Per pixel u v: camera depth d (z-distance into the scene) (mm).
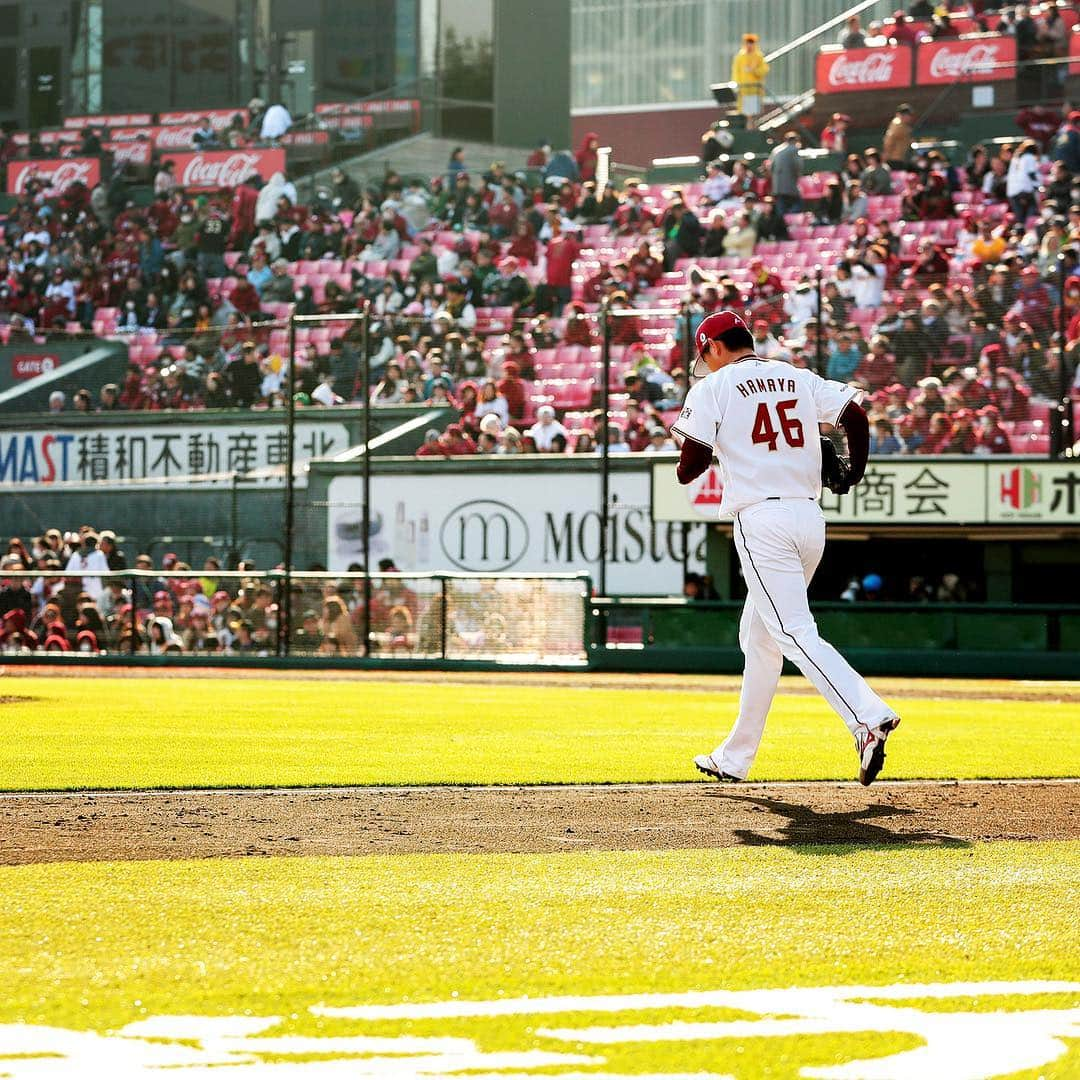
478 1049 11125
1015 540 74438
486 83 123125
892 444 73562
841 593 77188
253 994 12453
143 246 106562
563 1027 11648
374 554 80750
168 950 13898
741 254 95812
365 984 12742
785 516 22766
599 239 102188
